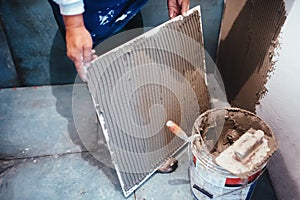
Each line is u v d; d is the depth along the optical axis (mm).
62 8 993
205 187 1259
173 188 1457
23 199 1418
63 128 1741
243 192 1224
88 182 1484
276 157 1385
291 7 1179
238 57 1688
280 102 1299
